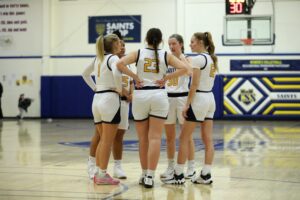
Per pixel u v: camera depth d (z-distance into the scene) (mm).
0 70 30656
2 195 7227
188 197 7102
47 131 20547
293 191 7500
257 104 27141
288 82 26828
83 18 29547
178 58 8578
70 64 29750
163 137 17109
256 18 26734
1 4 30484
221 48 27750
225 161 11031
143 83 7809
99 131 8414
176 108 8672
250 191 7523
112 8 29156
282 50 27188
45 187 7891
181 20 27969
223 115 27438
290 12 27062
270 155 12117
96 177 8180
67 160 11344
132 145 14812
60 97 29844
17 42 30453
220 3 27719
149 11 28734
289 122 25734
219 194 7309
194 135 18141
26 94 30422
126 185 8141
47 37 29750
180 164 8188
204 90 8180
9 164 10664
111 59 7984
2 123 25875
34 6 30125
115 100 8008
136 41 28938
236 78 27344
